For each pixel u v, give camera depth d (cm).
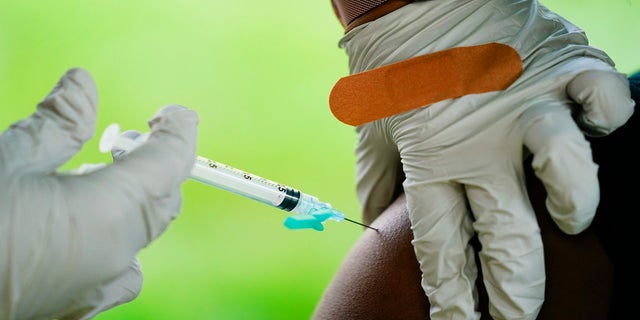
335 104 232
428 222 209
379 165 272
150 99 489
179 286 441
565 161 183
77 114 163
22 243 141
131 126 470
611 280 198
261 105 496
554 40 219
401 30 227
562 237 205
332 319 242
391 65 222
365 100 228
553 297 201
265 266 450
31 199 144
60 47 518
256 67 512
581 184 183
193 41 521
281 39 526
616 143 217
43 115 162
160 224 161
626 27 418
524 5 229
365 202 285
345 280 249
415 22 226
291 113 496
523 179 203
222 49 519
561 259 204
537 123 192
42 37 520
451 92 215
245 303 434
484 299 206
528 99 204
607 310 197
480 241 201
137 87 496
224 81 503
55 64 510
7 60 512
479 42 219
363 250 251
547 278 203
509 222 194
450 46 220
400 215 247
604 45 410
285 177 468
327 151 482
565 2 441
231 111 492
